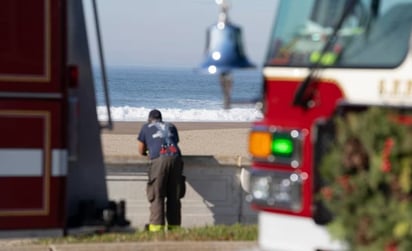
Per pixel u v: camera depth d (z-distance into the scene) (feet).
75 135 80.84
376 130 53.88
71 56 85.30
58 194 79.97
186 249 104.78
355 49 64.39
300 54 66.39
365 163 54.19
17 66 79.00
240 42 64.08
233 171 136.87
